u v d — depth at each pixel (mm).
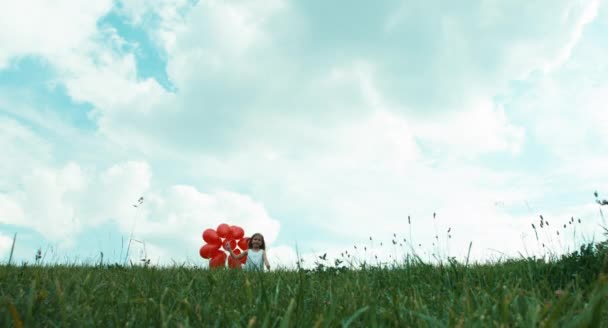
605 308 2225
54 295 2695
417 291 3168
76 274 4121
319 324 1902
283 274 4738
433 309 2793
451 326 2088
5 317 2084
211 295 3012
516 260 4805
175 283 3748
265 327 1885
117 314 2352
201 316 2332
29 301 2113
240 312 2428
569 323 1822
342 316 2281
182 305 2514
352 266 4547
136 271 4754
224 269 5555
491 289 3090
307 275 4289
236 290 3438
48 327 2145
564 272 3756
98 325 2195
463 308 2359
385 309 2449
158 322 2240
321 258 5133
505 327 1947
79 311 2359
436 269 4105
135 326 2213
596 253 3771
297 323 2084
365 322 2195
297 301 2326
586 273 3557
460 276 3814
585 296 2738
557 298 2748
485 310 2160
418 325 2113
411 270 4203
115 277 4242
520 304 2346
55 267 4926
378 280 3885
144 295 2926
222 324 2250
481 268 4203
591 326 1697
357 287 3295
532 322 1865
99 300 2744
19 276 3758
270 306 2381
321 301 2689
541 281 3385
